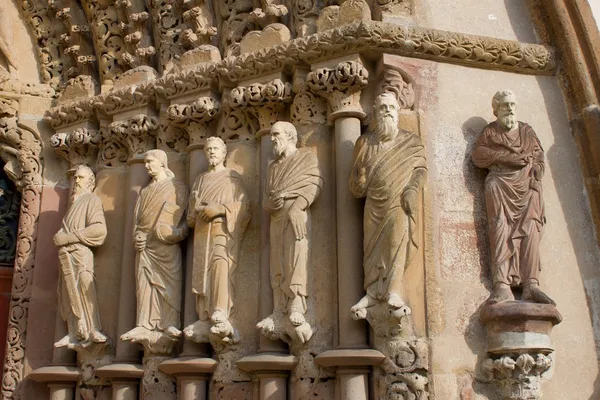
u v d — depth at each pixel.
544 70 5.08
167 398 4.87
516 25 5.19
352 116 4.75
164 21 5.71
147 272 5.03
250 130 5.20
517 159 4.49
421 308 4.30
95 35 6.04
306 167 4.64
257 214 4.95
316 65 4.89
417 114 4.71
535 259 4.39
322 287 4.55
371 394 4.28
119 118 5.70
